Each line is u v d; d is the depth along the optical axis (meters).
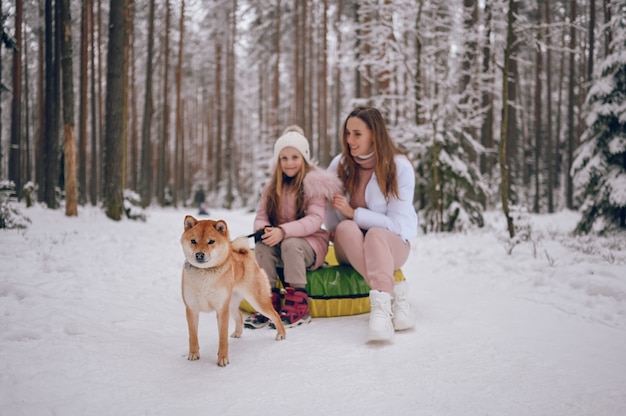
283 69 32.03
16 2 15.13
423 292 4.83
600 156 8.65
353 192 4.12
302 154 4.08
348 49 18.23
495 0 10.08
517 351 2.87
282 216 4.08
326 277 3.94
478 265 6.10
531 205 26.20
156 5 23.72
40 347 2.80
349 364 2.73
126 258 6.35
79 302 4.01
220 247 2.79
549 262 5.60
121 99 11.14
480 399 2.20
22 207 11.23
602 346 2.97
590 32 17.53
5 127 28.11
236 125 42.59
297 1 23.88
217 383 2.46
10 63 21.20
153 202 29.52
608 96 8.64
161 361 2.81
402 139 11.66
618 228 8.40
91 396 2.21
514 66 17.50
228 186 29.98
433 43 12.11
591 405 2.11
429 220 11.00
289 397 2.26
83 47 17.62
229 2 27.47
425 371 2.58
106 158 11.06
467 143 11.41
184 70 31.44
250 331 3.60
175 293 4.81
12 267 5.09
